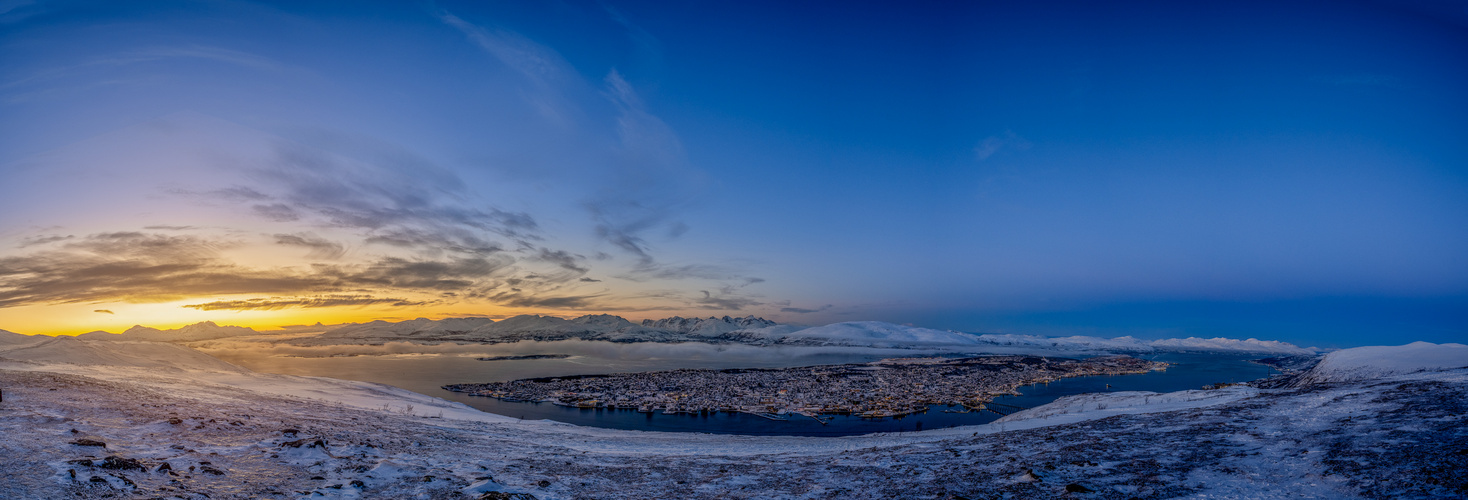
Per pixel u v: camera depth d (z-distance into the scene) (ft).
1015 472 60.13
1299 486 48.32
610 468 73.56
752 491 60.90
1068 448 70.13
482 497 52.90
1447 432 58.08
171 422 75.56
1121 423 90.22
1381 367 164.76
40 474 45.37
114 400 87.45
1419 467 47.29
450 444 87.56
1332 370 187.11
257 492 50.93
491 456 78.28
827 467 72.13
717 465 77.25
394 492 54.54
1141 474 55.52
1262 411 84.89
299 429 83.30
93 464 49.21
